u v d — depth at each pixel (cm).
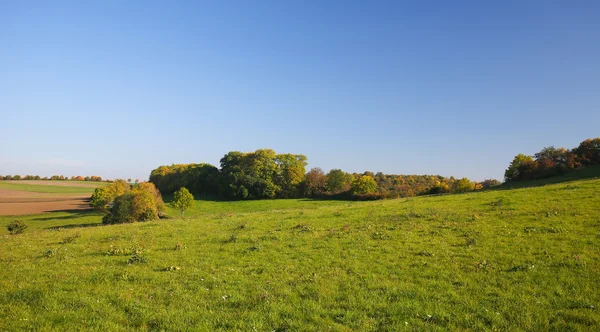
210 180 12075
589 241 1589
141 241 2150
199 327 954
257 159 11019
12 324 971
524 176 7838
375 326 954
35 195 12031
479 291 1166
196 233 2367
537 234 1781
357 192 10144
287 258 1661
